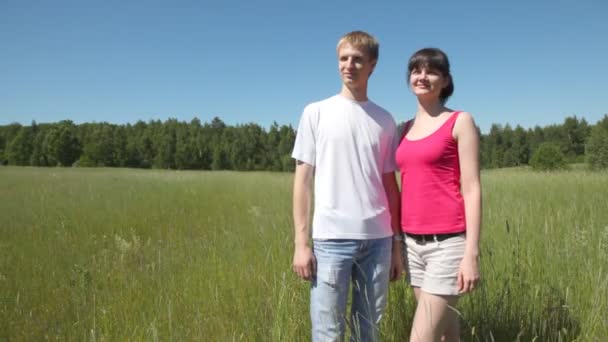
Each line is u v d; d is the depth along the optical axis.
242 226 6.41
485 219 5.12
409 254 2.51
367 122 2.43
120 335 2.80
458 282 2.26
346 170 2.38
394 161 2.57
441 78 2.40
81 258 4.70
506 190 8.97
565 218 5.12
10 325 3.07
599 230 4.35
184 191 11.82
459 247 2.29
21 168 33.06
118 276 4.02
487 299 3.07
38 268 4.35
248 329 2.88
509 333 2.85
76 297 3.46
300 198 2.43
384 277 2.46
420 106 2.53
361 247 2.38
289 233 5.23
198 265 4.20
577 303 2.92
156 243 5.67
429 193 2.34
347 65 2.38
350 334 2.55
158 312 3.08
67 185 13.02
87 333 2.95
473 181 2.24
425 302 2.34
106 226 6.64
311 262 2.42
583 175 11.28
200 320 3.00
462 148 2.26
